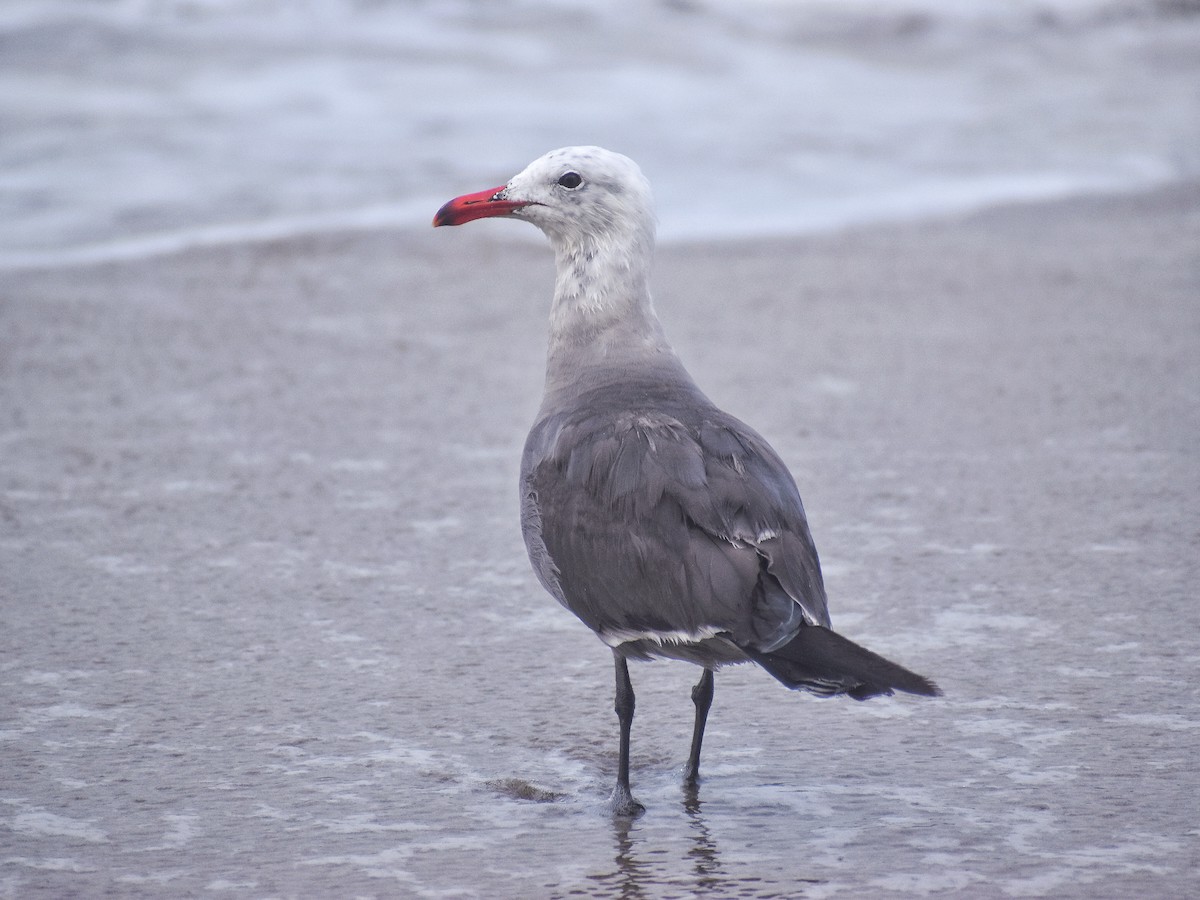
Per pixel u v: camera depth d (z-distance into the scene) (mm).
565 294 8742
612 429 7676
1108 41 38781
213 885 6867
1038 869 6953
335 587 10461
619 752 7875
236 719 8562
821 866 7043
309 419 14086
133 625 9789
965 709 8609
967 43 38000
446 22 35250
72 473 12617
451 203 8812
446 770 8039
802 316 17453
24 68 30125
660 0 38188
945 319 17312
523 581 10641
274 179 23797
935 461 12852
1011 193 24375
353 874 6977
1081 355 15828
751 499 7180
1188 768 7883
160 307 17750
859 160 26438
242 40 32781
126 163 24469
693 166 25516
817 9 39344
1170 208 23453
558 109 28875
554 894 6812
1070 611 9906
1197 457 12828
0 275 18969
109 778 7875
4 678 9000
